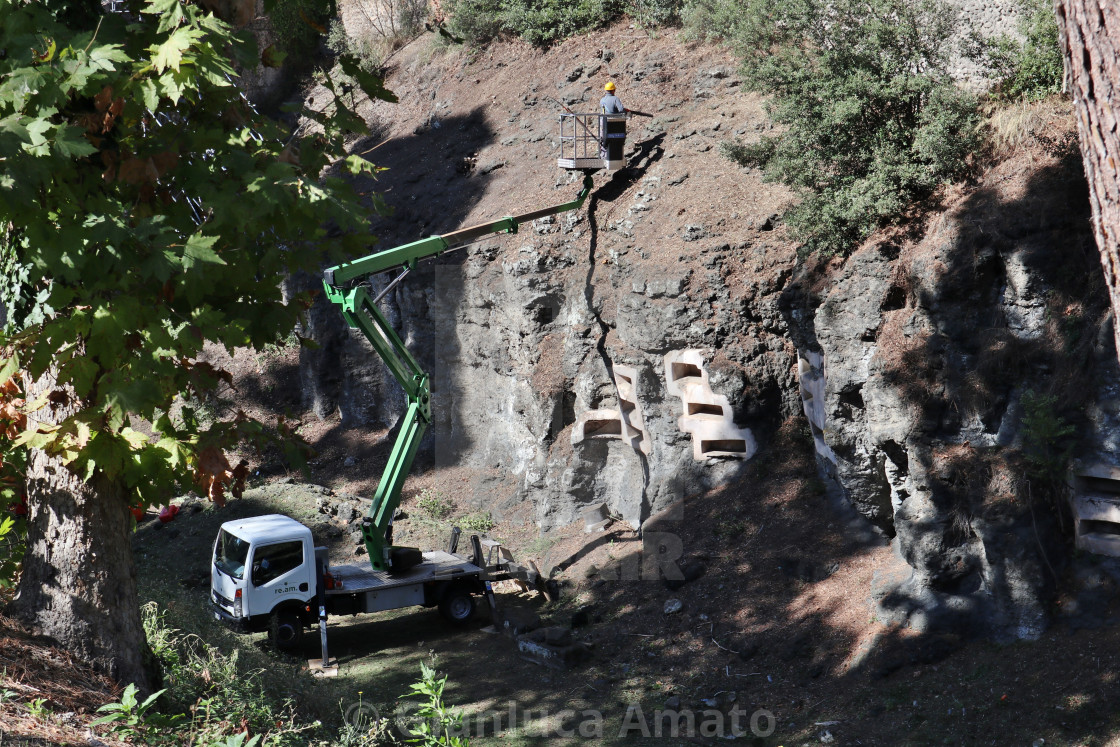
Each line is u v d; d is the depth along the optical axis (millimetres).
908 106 12203
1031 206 10148
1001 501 9727
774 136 15109
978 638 9734
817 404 12656
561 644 12039
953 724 8852
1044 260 9930
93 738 4816
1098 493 9242
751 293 13523
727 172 15359
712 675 10938
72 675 5539
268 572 12766
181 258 4121
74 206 4320
